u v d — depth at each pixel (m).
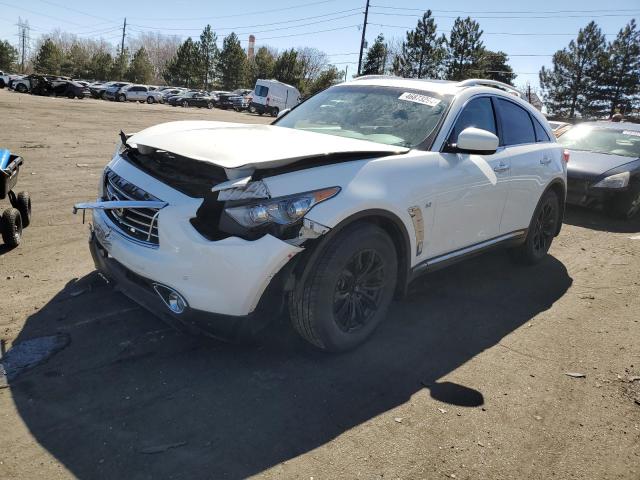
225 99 52.66
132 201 3.04
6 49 90.88
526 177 4.83
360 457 2.56
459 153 4.02
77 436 2.55
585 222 8.06
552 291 4.96
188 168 3.17
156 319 3.70
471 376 3.36
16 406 2.73
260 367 3.25
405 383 3.22
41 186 7.80
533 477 2.53
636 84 57.69
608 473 2.59
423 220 3.66
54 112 22.27
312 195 2.99
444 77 62.84
